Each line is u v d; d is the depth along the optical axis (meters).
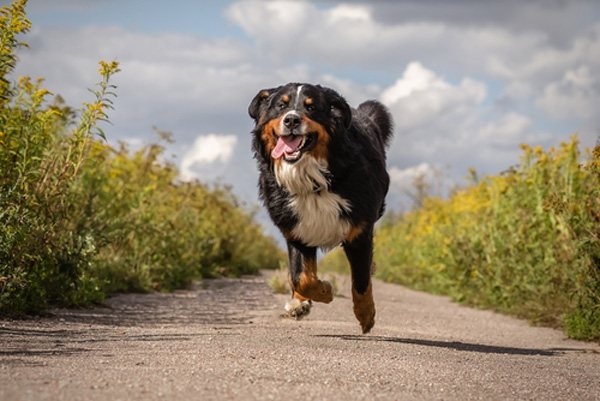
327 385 2.90
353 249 5.09
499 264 9.13
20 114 5.93
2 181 5.53
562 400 3.13
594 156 6.28
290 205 4.90
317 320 6.25
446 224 12.93
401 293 11.52
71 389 2.55
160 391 2.59
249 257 14.93
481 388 3.18
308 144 4.70
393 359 3.80
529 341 5.96
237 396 2.58
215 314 6.53
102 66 5.79
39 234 5.66
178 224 10.87
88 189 7.52
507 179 10.32
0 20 5.21
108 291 7.73
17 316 5.12
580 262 6.56
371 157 5.20
